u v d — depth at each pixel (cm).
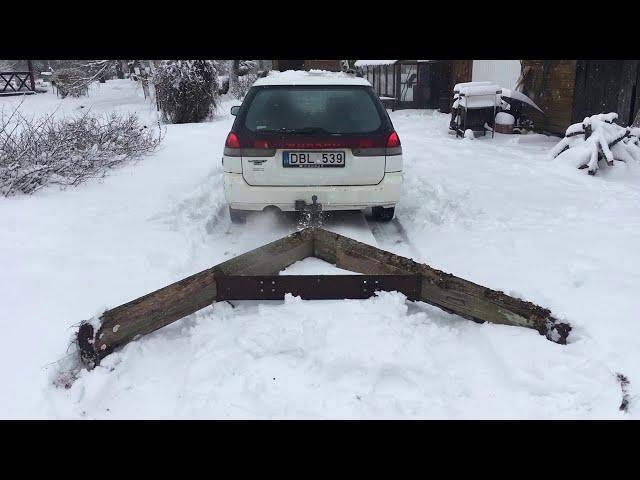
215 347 319
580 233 538
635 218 589
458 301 353
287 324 336
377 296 360
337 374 295
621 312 366
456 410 275
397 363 299
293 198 518
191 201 637
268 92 538
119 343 312
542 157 921
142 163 845
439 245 509
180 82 1565
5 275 409
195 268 448
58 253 457
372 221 602
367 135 513
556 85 1168
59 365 301
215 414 270
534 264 456
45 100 2511
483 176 796
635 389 287
